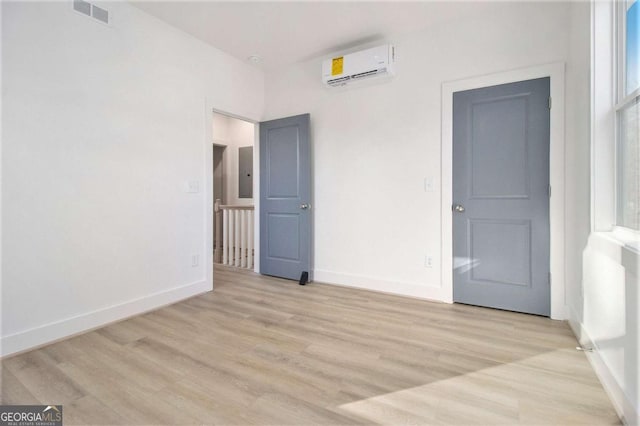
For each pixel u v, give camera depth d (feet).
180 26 9.46
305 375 5.52
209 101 10.59
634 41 5.21
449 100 9.20
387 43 10.14
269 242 12.73
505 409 4.61
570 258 7.67
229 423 4.35
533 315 8.27
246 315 8.43
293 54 11.28
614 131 5.78
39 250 6.74
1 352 6.19
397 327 7.58
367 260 10.75
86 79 7.49
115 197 8.09
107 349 6.52
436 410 4.59
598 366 5.41
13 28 6.33
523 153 8.31
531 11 8.16
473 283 9.02
